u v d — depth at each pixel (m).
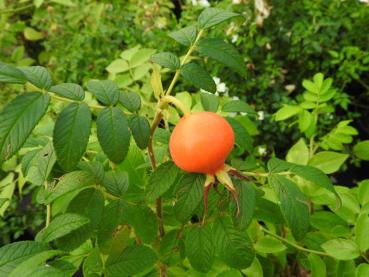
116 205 0.14
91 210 0.13
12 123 0.10
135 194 0.16
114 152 0.11
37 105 0.11
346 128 0.23
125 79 0.26
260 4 0.35
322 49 0.37
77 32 0.42
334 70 0.38
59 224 0.12
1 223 0.35
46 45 0.43
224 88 0.34
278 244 0.17
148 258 0.14
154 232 0.15
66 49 0.41
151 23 0.40
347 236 0.17
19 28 0.40
